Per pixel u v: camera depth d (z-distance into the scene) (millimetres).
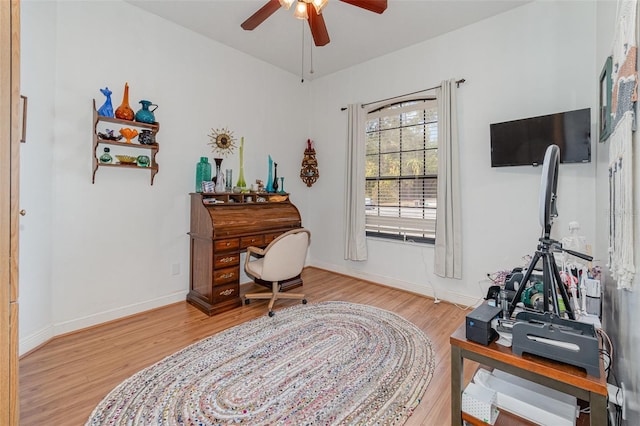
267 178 4176
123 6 2801
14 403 939
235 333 2553
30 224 2219
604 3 2166
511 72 2873
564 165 2607
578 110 2420
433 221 3531
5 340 915
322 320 2824
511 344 1213
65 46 2457
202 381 1897
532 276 1744
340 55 3865
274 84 4215
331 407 1680
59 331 2479
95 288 2684
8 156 909
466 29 3156
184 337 2480
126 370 2012
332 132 4465
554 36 2646
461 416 1285
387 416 1618
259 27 3232
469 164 3158
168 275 3193
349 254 4086
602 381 982
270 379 1925
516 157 2738
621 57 1289
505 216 2941
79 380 1898
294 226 3781
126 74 2828
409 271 3693
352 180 4062
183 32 3238
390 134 3893
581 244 2119
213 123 3539
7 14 895
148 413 1619
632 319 1252
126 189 2863
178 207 3254
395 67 3734
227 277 3107
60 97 2441
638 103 1157
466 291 3217
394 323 2777
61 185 2463
